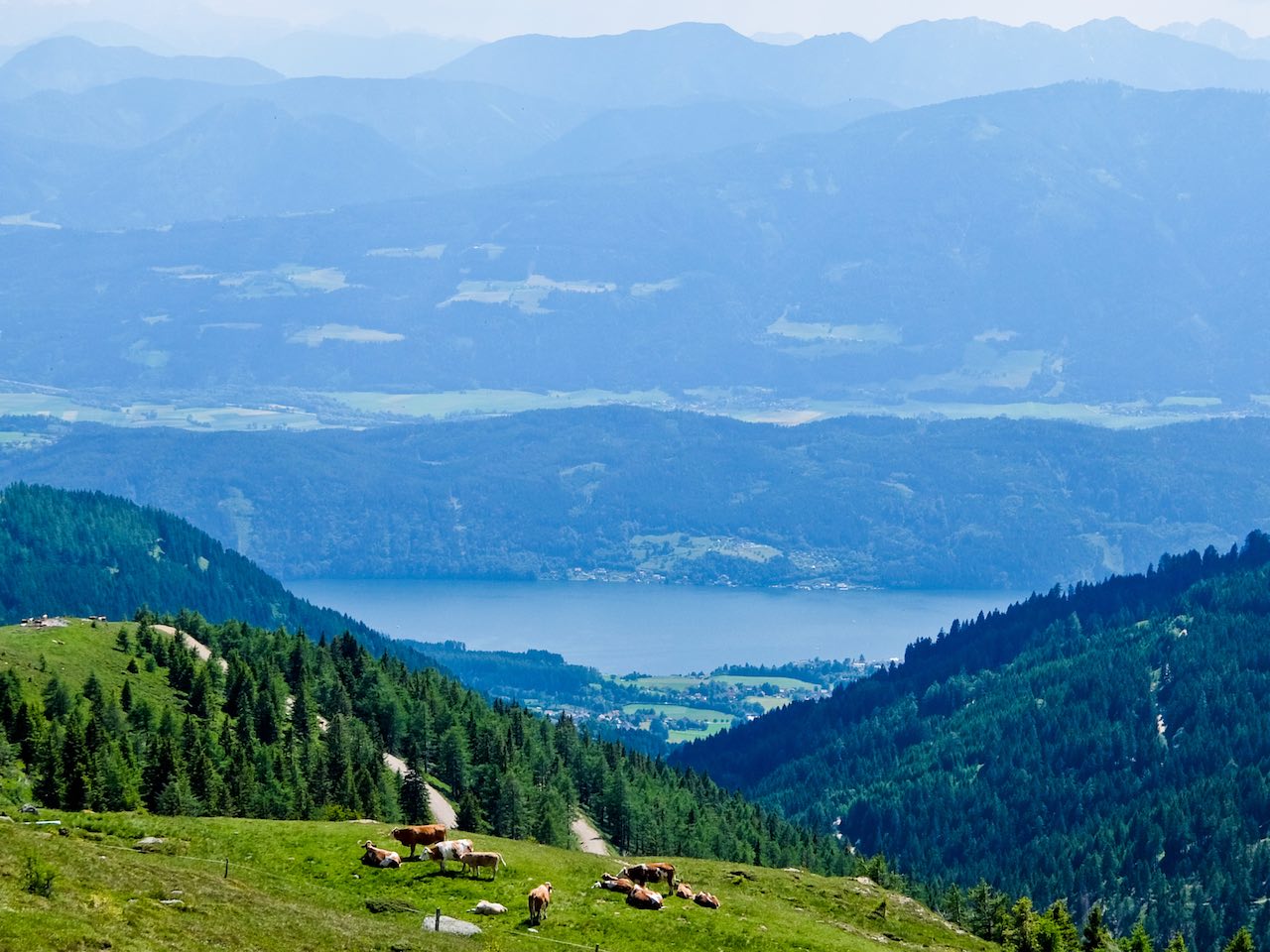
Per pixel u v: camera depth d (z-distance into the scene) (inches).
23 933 2709.2
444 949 3479.3
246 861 4202.8
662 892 4463.6
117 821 4392.2
